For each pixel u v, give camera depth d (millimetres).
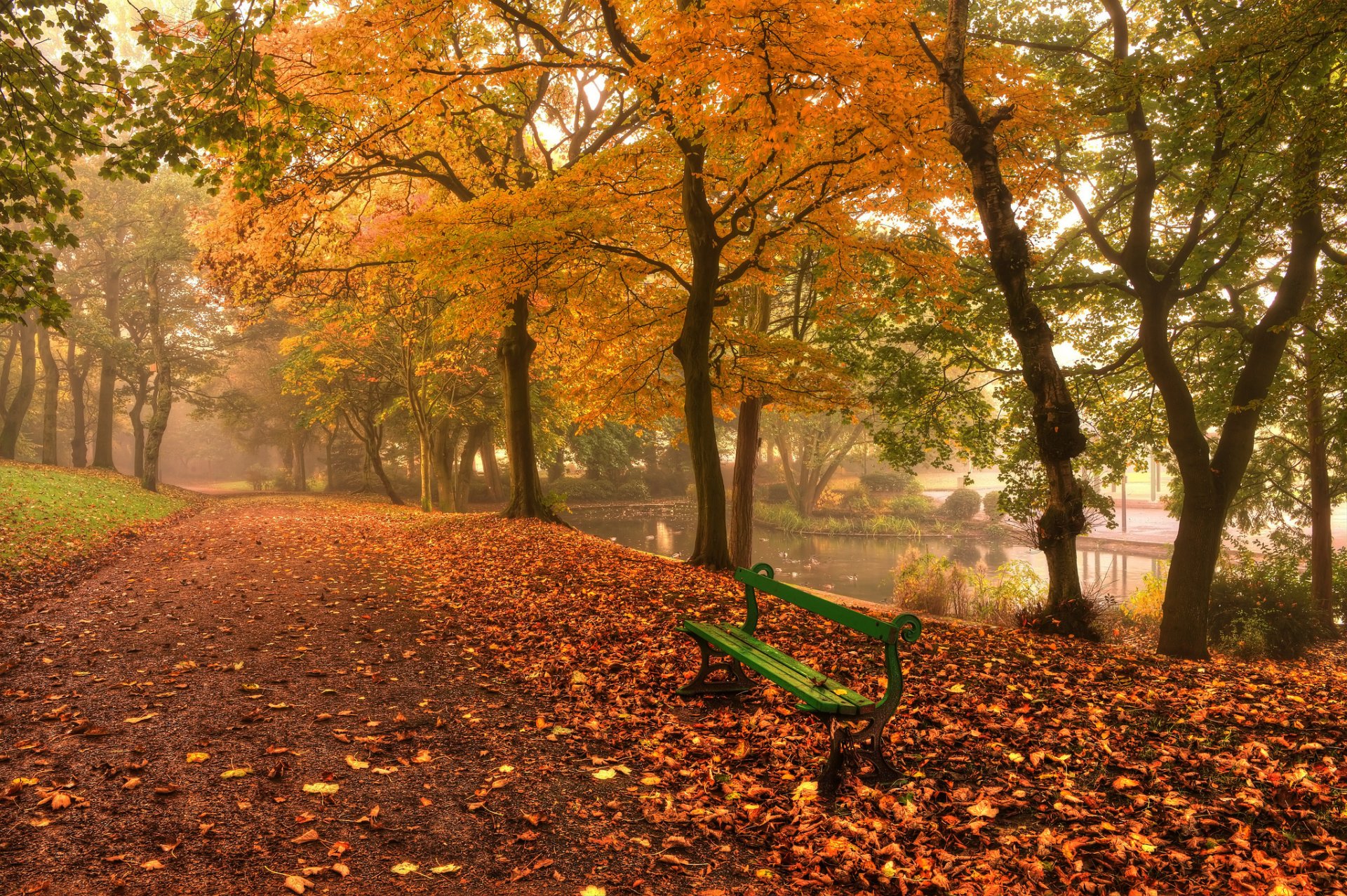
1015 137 11102
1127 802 3668
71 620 7727
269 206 14734
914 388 14656
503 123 16562
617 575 11148
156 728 4523
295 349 29781
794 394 15344
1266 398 11578
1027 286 9250
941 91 10367
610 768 4098
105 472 33469
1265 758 4211
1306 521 18500
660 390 16359
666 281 16406
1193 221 10992
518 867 3047
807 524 39281
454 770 4023
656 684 5711
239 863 2979
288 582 10430
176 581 10453
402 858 3082
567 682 5742
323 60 10297
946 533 37250
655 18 9141
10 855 2955
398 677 5805
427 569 11773
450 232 11578
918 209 14398
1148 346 11672
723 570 12406
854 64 8398
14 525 13758
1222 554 18953
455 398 28750
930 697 5363
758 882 2975
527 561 12414
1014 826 3455
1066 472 9234
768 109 8570
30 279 6547
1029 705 5207
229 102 7082
